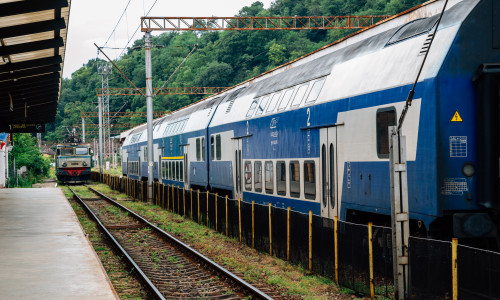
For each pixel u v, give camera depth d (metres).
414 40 13.80
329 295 13.43
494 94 12.04
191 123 35.84
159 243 22.61
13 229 21.81
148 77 41.69
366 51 16.23
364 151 14.84
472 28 12.31
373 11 108.69
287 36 116.19
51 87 33.88
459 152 12.10
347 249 13.88
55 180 87.62
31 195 43.00
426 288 11.15
